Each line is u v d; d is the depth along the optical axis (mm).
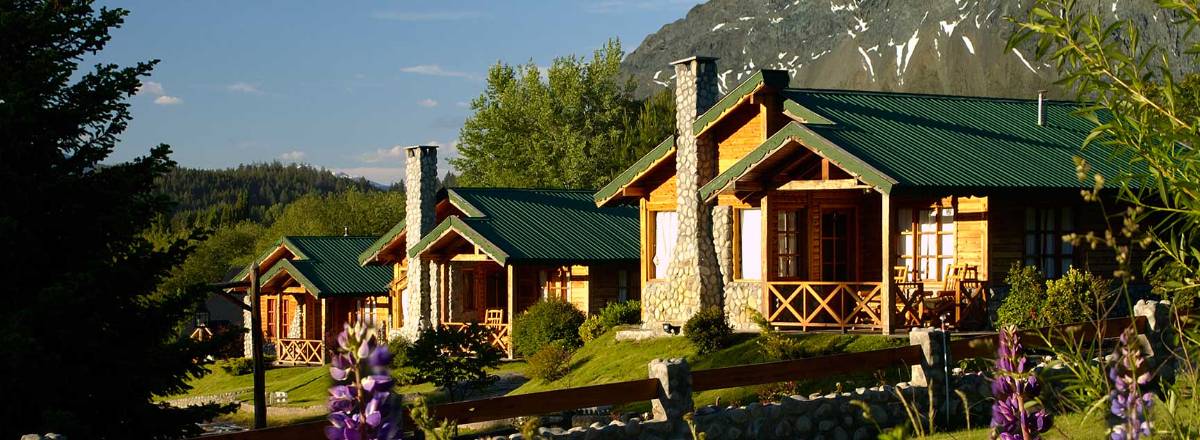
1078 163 6355
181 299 18453
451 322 38312
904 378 19703
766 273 25109
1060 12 6891
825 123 24812
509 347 36031
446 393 29516
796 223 25953
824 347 22641
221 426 30875
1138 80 6723
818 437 15289
